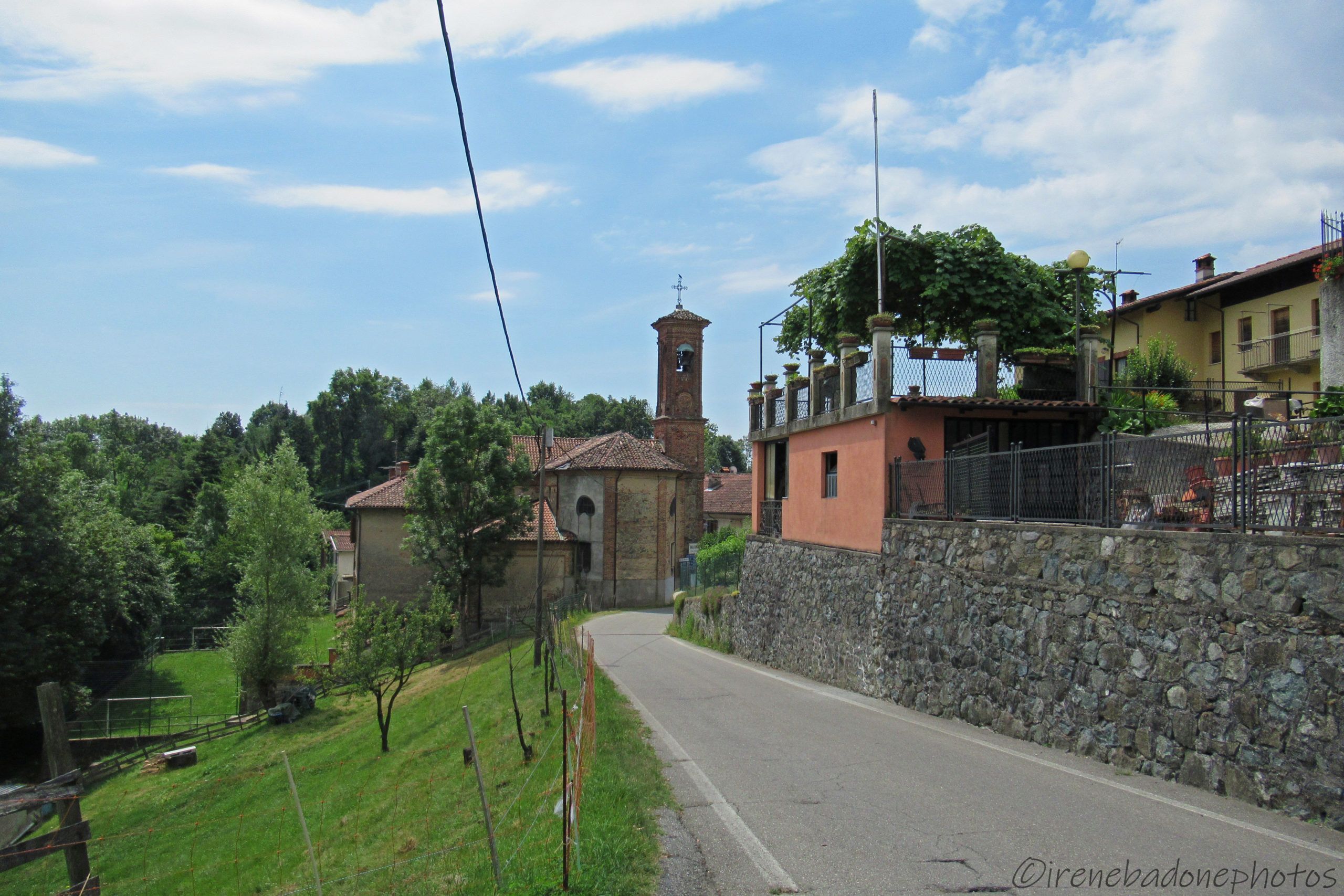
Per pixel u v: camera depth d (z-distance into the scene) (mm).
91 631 35469
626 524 50688
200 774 27312
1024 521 12758
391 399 104312
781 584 23641
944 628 14414
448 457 44500
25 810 13781
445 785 15227
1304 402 23656
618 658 25766
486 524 45594
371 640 24609
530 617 43906
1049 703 11508
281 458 40375
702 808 8445
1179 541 9422
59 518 35250
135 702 40156
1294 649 7914
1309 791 7660
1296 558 7980
